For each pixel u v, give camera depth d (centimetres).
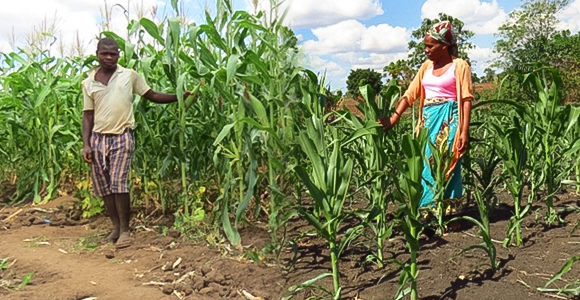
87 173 698
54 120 711
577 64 2372
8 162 777
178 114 534
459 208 454
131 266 423
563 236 421
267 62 462
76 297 359
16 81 695
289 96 445
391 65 2780
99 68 498
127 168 490
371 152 439
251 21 489
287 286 352
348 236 324
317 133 333
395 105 491
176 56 501
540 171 470
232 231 434
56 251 471
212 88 465
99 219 581
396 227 455
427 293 327
